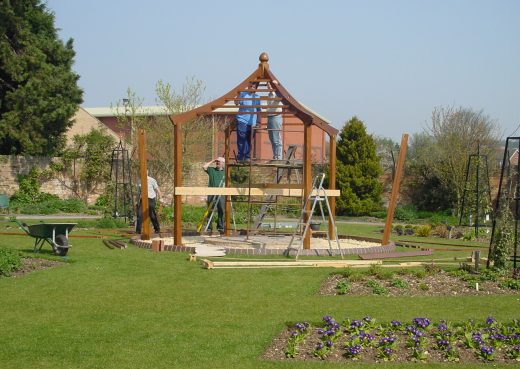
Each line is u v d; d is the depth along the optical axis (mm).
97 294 9852
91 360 6656
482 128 40656
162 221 23438
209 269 12242
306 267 12648
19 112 34562
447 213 34875
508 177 12656
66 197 34812
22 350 6973
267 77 16359
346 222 31031
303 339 7305
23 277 11031
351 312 8781
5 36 34875
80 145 35594
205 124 36344
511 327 7703
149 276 11438
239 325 8023
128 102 36938
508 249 12078
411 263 13219
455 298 9820
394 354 6801
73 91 36781
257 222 18938
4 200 30938
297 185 17859
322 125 17312
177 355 6816
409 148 49938
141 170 16422
